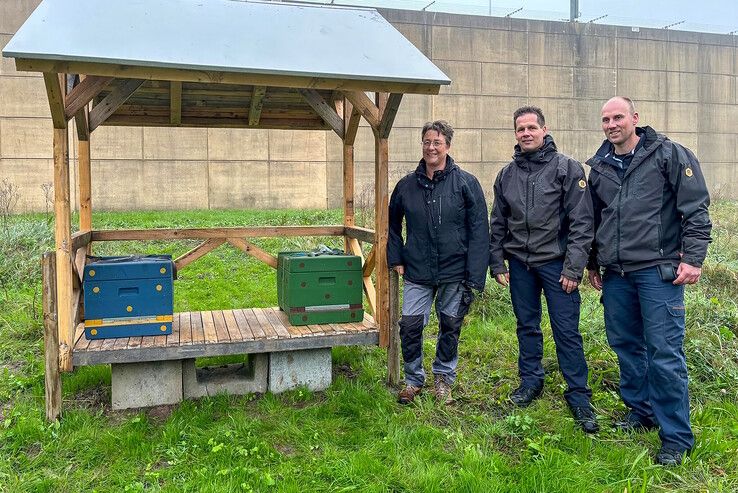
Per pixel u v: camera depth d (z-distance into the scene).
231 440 3.37
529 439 3.38
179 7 3.85
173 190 14.73
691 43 18.62
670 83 18.53
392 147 16.05
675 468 3.07
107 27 3.37
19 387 4.15
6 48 2.93
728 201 17.81
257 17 3.97
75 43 3.12
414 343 3.99
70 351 3.56
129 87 3.89
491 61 16.78
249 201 15.30
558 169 3.62
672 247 3.23
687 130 18.89
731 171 19.56
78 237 4.08
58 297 3.54
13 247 8.03
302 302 4.21
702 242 3.08
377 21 4.38
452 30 16.42
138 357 3.66
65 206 3.53
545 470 3.04
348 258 4.31
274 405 3.86
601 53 17.72
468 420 3.74
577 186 3.55
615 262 3.37
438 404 3.92
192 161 14.80
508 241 3.93
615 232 3.36
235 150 15.08
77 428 3.52
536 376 3.95
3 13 13.52
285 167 15.48
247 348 3.89
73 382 4.16
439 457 3.24
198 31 3.59
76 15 3.44
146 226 10.98
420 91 3.77
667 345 3.17
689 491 2.89
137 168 14.41
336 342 4.10
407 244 3.99
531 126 3.66
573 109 17.61
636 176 3.27
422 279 3.93
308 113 5.45
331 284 4.27
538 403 3.88
